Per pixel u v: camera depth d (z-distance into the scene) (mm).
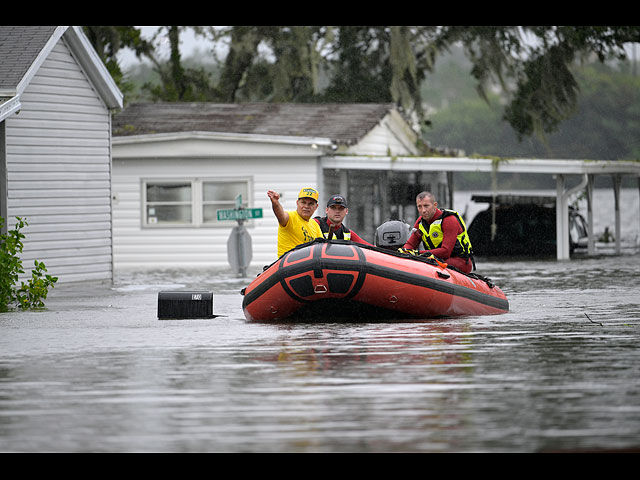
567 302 55562
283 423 23859
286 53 133500
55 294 66188
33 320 48562
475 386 27953
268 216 101500
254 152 100375
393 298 44719
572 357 33281
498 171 104500
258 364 32594
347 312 46031
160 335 41312
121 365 32906
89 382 29672
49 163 70875
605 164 109750
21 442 22578
